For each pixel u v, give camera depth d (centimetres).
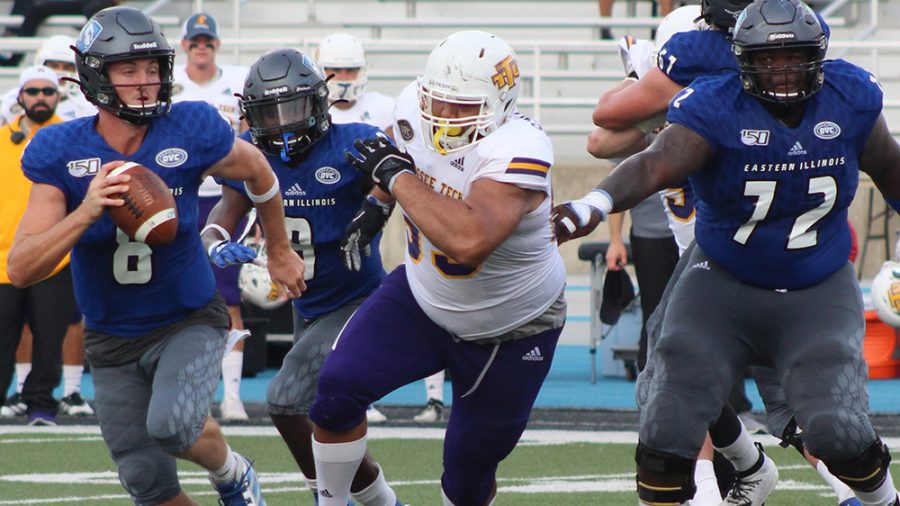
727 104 1393
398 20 5606
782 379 1433
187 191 1510
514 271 1459
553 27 5506
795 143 1391
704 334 1444
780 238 1430
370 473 1661
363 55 2880
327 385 1493
